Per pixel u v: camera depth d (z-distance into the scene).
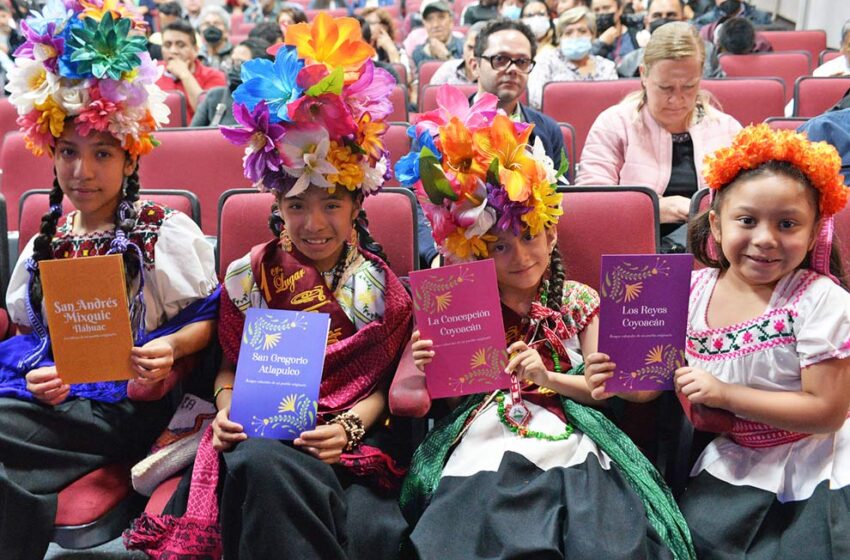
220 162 2.60
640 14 5.23
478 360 1.48
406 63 5.42
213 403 1.72
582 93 3.39
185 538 1.46
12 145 2.61
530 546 1.30
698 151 2.43
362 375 1.63
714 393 1.40
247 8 8.31
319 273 1.65
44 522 1.54
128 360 1.51
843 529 1.33
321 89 1.44
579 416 1.55
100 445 1.65
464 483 1.44
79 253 1.69
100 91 1.55
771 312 1.45
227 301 1.66
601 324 1.42
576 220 1.79
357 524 1.45
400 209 1.82
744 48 4.41
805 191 1.38
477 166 1.49
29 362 1.68
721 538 1.39
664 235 2.35
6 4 5.12
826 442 1.46
